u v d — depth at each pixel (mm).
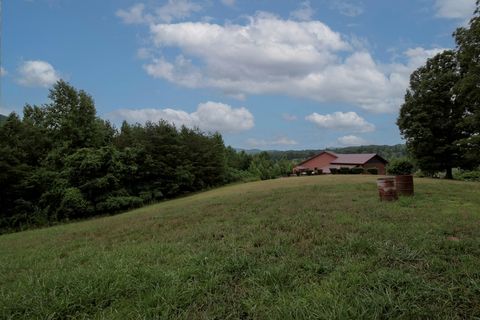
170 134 35156
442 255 4438
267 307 3256
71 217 24906
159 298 3492
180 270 4309
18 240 10867
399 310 2980
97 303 3555
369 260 4309
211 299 3553
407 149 29422
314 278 3926
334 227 6387
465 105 24297
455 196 10891
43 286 3928
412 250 4594
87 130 35406
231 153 58469
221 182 43000
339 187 15734
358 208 8609
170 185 33219
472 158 23516
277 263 4430
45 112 34844
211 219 8984
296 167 56344
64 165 27500
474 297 3217
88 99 36250
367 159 50250
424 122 27203
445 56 26828
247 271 4223
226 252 5195
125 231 8852
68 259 5957
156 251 5668
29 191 25953
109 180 26500
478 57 18719
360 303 3084
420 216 7215
